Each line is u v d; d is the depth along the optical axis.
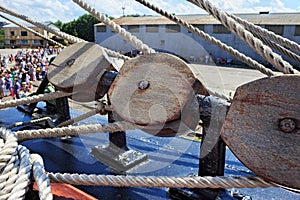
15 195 0.72
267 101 0.69
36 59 14.85
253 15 19.53
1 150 0.83
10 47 36.94
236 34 0.78
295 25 15.58
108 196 1.16
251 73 12.27
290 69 0.72
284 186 0.67
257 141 0.69
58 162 1.44
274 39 1.12
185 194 1.11
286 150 0.66
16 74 9.10
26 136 1.14
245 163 0.71
